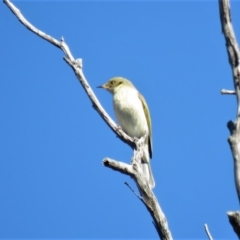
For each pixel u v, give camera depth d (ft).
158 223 32.45
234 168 23.53
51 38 40.45
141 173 33.88
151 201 32.89
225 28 26.07
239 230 22.91
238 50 25.68
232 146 23.82
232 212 23.11
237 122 24.06
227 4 26.21
